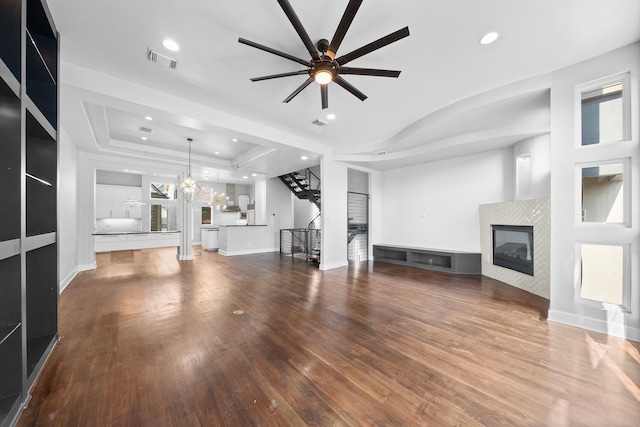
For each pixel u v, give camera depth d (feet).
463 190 17.85
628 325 8.04
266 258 24.14
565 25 6.95
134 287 13.96
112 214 27.40
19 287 5.03
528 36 7.40
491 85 10.12
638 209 7.95
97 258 23.86
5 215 4.85
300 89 8.36
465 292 13.14
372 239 23.03
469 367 6.54
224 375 6.20
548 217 12.23
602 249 8.65
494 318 9.73
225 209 33.91
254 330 8.68
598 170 8.80
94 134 15.10
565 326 8.97
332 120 13.78
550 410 5.05
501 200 15.88
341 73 7.39
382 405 5.21
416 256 20.81
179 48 7.95
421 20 6.75
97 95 9.37
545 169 12.70
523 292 13.12
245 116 13.16
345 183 20.29
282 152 18.13
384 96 10.97
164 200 31.01
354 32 7.22
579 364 6.63
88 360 6.79
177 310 10.53
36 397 5.36
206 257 24.67
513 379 6.04
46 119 6.97
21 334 5.04
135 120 14.30
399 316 9.94
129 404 5.20
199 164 22.94
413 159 18.72
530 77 9.57
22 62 5.02
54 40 7.11
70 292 12.96
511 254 14.65
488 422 4.75
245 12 6.54
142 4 6.30
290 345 7.66
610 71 8.18
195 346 7.58
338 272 17.99
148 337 8.13
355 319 9.65
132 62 8.66
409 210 21.27
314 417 4.89
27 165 7.30
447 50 8.00
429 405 5.20
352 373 6.30
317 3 6.23
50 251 7.64
